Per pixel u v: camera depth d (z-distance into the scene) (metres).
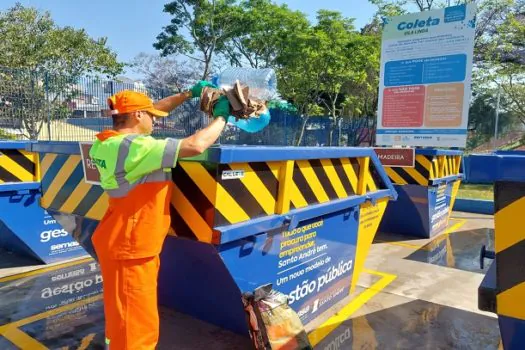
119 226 2.17
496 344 3.16
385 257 5.45
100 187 2.81
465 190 11.91
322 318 3.54
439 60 8.06
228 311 3.06
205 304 3.17
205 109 2.38
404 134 8.62
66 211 3.05
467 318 3.59
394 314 3.65
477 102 16.62
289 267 2.99
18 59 16.69
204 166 2.30
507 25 15.80
